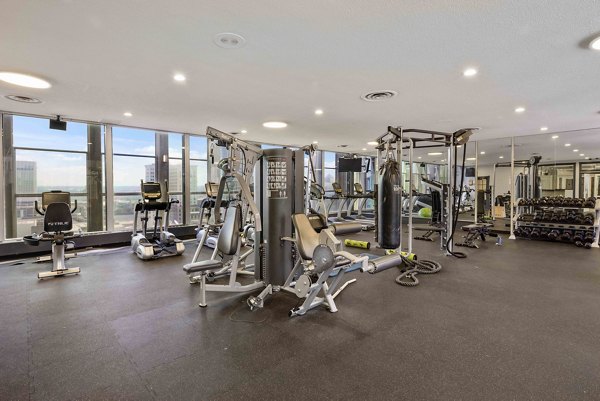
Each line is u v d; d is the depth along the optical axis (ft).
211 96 12.84
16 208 17.30
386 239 14.44
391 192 14.24
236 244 10.80
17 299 10.73
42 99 13.48
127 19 6.86
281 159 11.23
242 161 11.08
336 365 6.82
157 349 7.50
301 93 12.37
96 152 19.80
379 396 5.81
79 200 19.57
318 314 9.57
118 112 15.87
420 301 10.62
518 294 11.18
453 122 18.03
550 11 6.51
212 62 9.29
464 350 7.43
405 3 6.21
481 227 21.22
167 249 17.53
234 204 11.60
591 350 7.38
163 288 11.94
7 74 10.31
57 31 7.41
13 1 6.15
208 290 10.40
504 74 10.27
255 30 7.35
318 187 15.94
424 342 7.82
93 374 6.50
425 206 34.65
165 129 20.76
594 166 23.07
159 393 5.92
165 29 7.31
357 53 8.66
